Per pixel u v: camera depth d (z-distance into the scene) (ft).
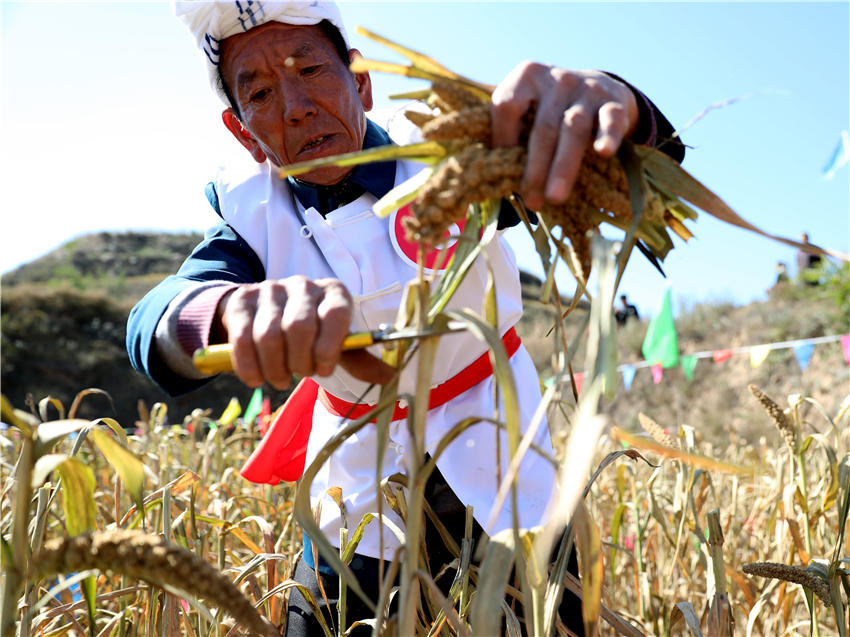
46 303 79.92
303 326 3.31
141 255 127.24
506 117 3.39
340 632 5.27
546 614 4.01
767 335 55.16
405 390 6.07
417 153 3.42
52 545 3.14
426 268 5.98
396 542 6.17
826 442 6.64
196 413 16.53
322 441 6.65
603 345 2.93
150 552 3.12
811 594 5.58
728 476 13.19
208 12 5.72
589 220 3.56
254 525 9.70
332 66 5.89
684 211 3.77
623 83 3.94
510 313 6.19
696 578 9.53
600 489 11.71
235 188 6.61
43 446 3.32
